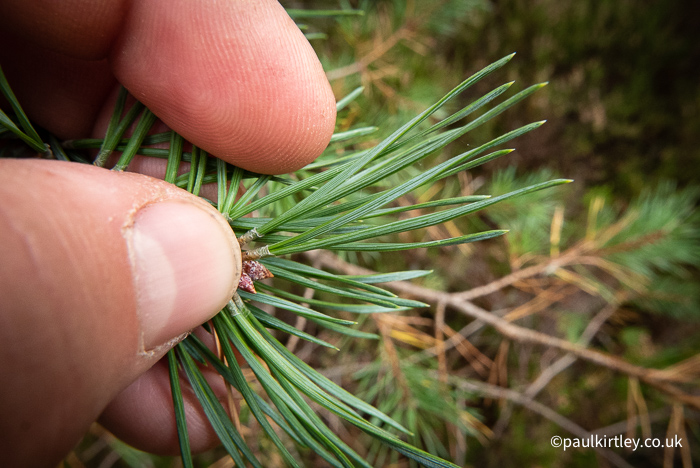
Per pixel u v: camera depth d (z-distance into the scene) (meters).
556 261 0.14
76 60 0.08
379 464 0.13
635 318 0.19
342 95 0.13
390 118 0.13
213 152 0.07
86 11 0.07
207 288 0.06
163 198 0.06
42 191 0.05
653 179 0.21
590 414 0.19
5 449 0.05
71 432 0.06
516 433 0.18
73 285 0.05
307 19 0.15
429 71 0.19
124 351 0.06
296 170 0.08
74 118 0.08
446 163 0.05
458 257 0.18
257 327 0.06
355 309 0.07
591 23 0.21
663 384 0.13
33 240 0.05
